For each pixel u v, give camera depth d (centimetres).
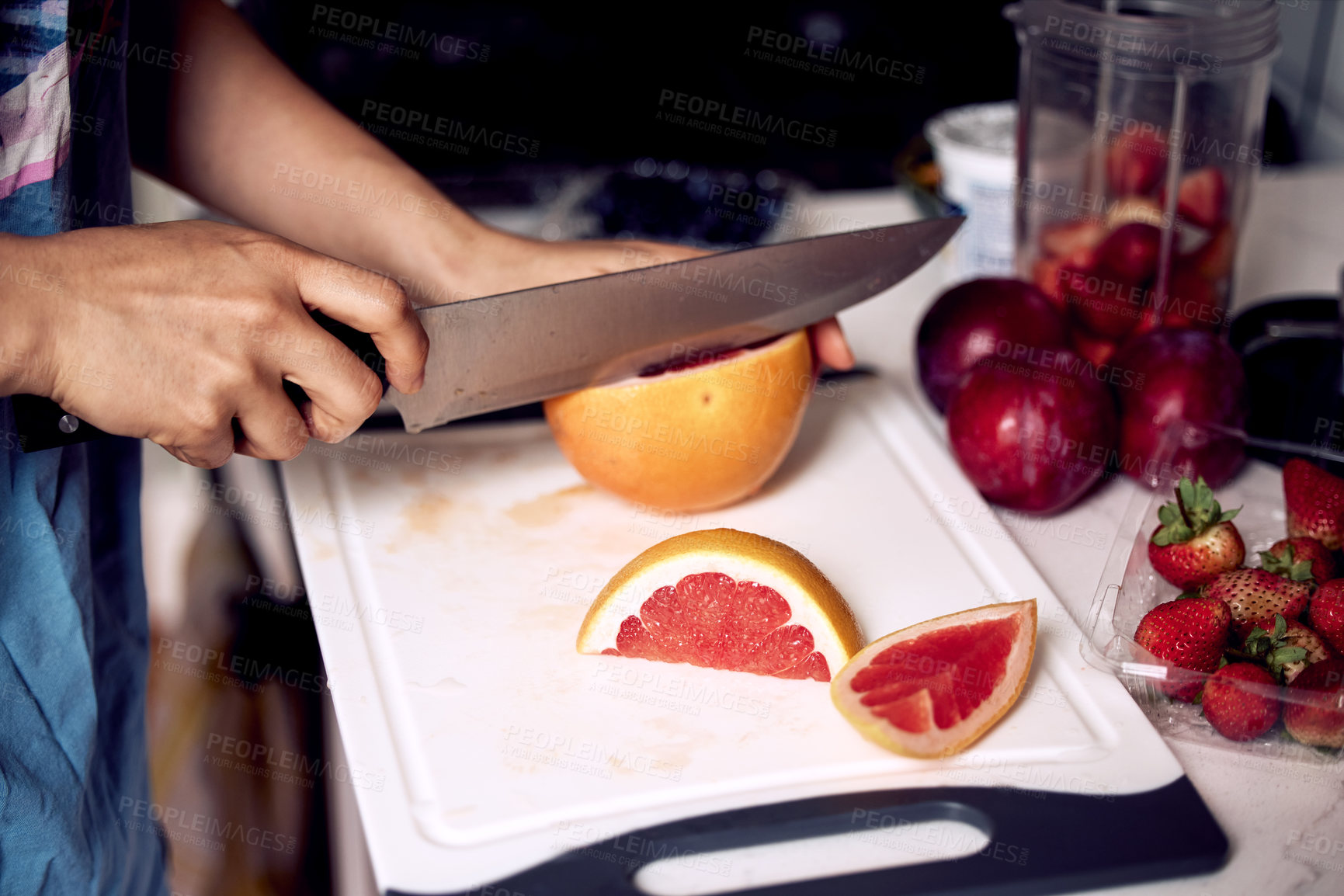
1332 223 131
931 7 193
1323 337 98
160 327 59
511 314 76
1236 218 96
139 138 86
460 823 62
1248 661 66
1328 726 62
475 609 78
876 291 91
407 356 68
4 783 69
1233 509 84
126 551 86
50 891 74
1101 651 70
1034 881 58
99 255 58
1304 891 58
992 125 124
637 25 191
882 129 201
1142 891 59
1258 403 94
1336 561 74
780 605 70
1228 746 67
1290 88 160
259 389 63
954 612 77
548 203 151
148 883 90
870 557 83
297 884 126
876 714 64
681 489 82
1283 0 157
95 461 81
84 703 74
